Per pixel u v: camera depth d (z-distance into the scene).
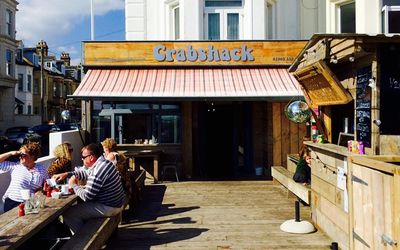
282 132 12.59
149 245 6.49
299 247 6.26
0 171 7.38
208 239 6.75
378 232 4.28
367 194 4.61
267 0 13.94
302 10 14.47
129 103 13.44
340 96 6.54
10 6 40.09
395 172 3.80
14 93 41.09
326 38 6.10
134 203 8.57
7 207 6.43
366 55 6.01
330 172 6.52
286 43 12.71
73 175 6.77
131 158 12.74
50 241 5.79
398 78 5.71
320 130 8.34
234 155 14.45
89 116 13.24
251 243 6.50
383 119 5.73
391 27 10.77
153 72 12.62
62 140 11.08
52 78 56.06
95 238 5.19
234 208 8.98
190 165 13.33
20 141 30.52
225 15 13.95
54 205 5.50
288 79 12.20
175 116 13.51
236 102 14.48
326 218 6.77
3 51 38.88
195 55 12.69
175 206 9.24
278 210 8.73
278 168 11.62
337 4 13.78
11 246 3.95
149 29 14.80
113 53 12.66
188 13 13.55
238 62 12.72
